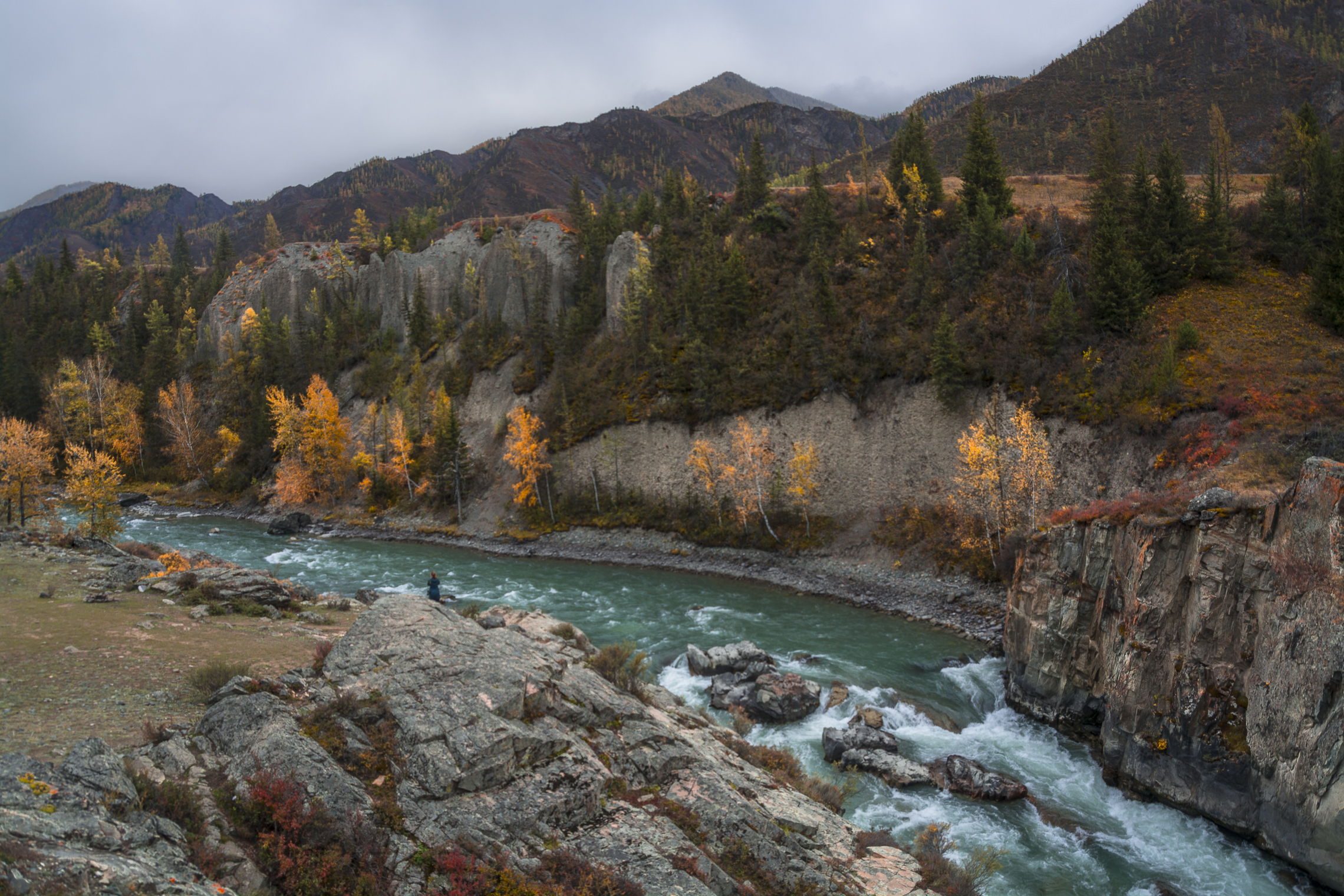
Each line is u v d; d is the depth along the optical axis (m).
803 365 63.16
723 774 16.44
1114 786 23.23
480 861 11.18
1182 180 56.25
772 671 30.64
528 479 72.44
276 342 106.81
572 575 55.31
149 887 8.42
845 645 37.44
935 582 48.25
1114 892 17.44
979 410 52.81
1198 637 21.47
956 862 17.91
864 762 23.25
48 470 47.62
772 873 13.51
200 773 12.09
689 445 67.75
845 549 55.41
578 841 12.47
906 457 56.19
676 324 76.56
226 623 23.27
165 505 90.12
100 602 24.16
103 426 99.88
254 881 9.96
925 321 59.94
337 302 117.12
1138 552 24.11
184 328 127.44
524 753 13.40
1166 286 53.16
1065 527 28.38
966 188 74.00
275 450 89.69
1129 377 45.91
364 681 14.89
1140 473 41.78
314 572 53.09
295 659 19.62
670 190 101.69
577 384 79.88
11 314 143.50
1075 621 27.22
